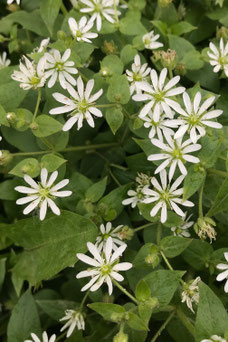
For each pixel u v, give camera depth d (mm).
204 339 199
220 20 250
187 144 208
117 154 251
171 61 230
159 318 229
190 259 227
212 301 200
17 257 232
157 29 253
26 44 262
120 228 227
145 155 231
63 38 232
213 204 211
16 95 230
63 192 217
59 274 251
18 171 219
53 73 223
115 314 203
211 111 209
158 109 214
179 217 217
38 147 236
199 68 242
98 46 248
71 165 247
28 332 234
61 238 221
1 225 223
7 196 237
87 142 251
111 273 208
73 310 235
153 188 230
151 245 217
